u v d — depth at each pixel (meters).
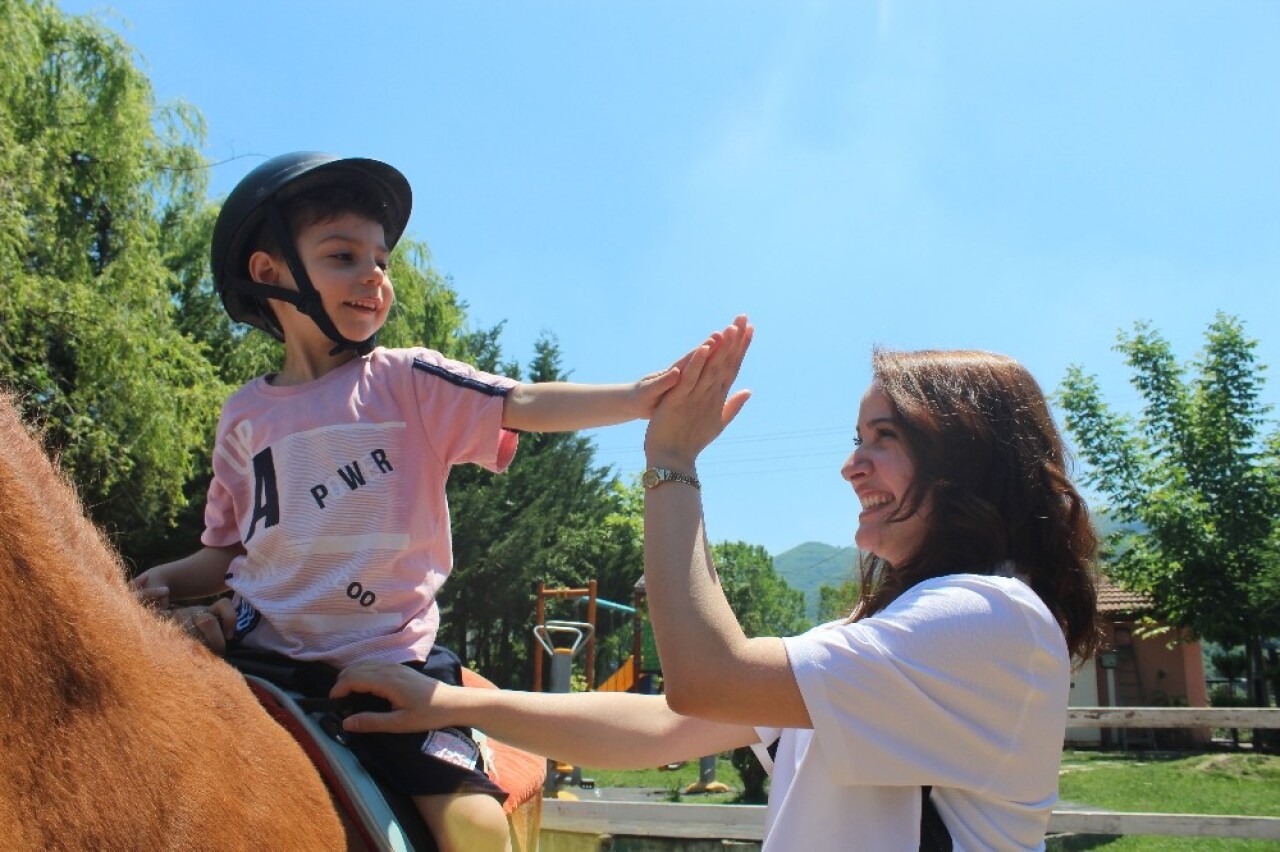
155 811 1.01
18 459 1.14
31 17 12.40
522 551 32.12
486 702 1.77
